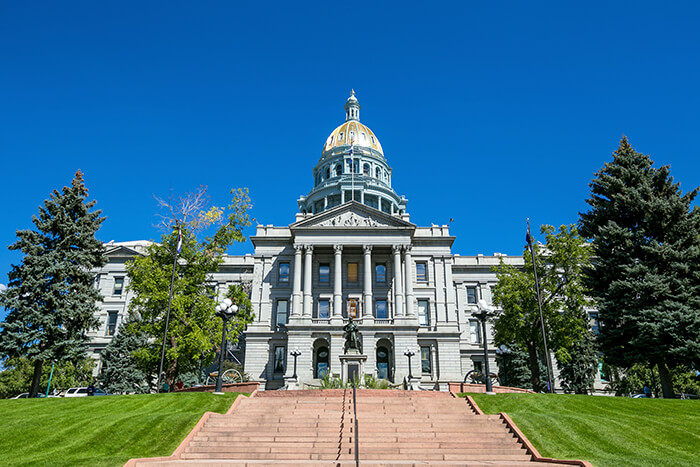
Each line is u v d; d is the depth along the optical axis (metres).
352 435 22.25
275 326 65.69
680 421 24.58
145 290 45.03
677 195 42.53
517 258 77.50
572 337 48.62
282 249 69.12
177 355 43.47
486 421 24.38
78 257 44.62
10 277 43.25
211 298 49.97
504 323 50.62
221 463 18.81
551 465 18.69
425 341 65.00
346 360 51.84
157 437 22.25
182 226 47.16
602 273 42.69
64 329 44.81
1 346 40.94
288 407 27.97
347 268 67.94
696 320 36.00
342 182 98.56
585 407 28.45
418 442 21.69
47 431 22.83
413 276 68.50
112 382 58.91
